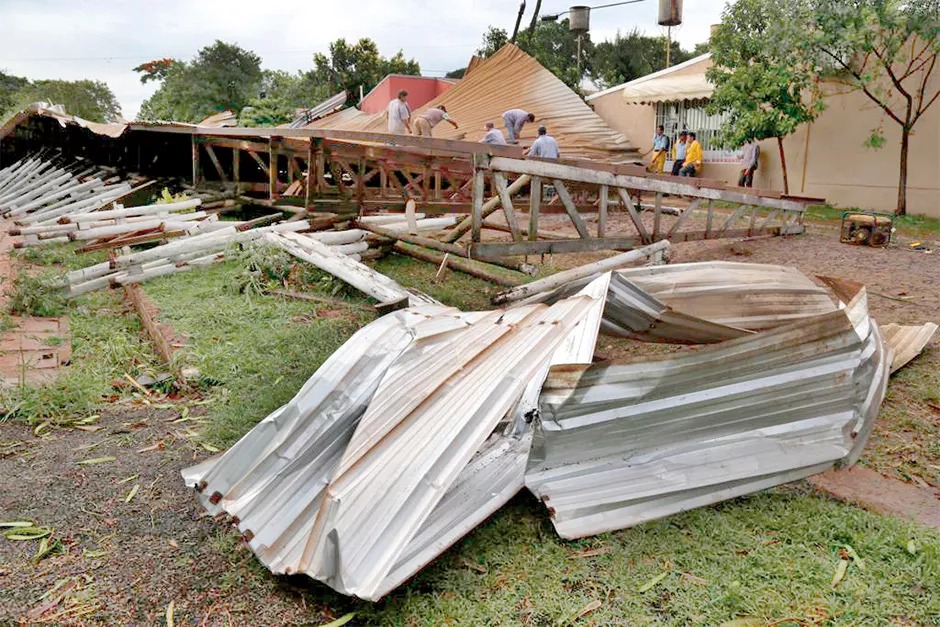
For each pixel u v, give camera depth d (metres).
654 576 2.77
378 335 3.35
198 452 3.82
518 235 6.97
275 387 4.45
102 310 6.43
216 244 7.54
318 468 3.04
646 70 38.59
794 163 15.91
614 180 7.69
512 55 19.75
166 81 48.06
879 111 14.25
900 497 3.41
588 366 3.11
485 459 3.28
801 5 13.01
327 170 11.30
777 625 2.50
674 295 4.37
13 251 8.77
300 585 2.76
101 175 14.43
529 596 2.67
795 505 3.25
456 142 6.61
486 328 3.40
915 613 2.57
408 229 8.73
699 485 3.19
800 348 3.27
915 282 8.08
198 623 2.55
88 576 2.79
